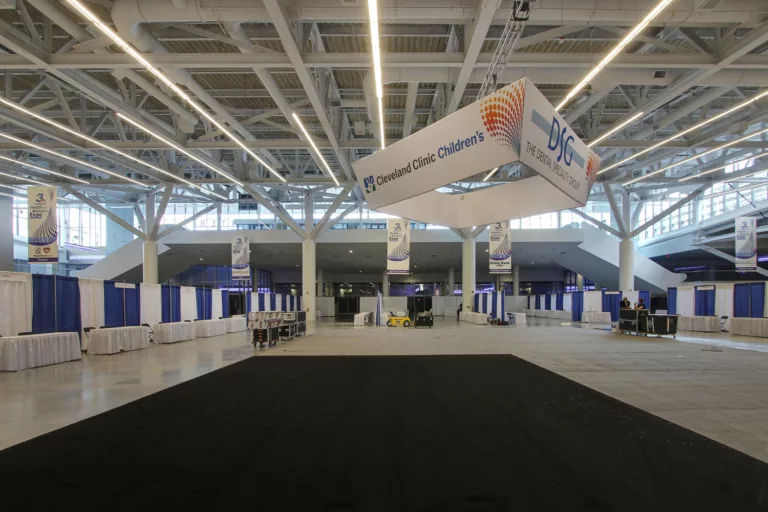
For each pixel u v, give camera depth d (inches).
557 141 238.7
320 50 520.4
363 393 298.2
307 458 176.2
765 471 163.8
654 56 449.4
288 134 884.0
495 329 925.2
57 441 197.9
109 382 339.6
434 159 249.3
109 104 570.6
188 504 136.8
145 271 1187.3
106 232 1883.6
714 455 180.2
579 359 460.8
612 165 901.2
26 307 462.6
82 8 334.6
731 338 709.9
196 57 439.8
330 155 1042.7
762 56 461.7
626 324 781.9
